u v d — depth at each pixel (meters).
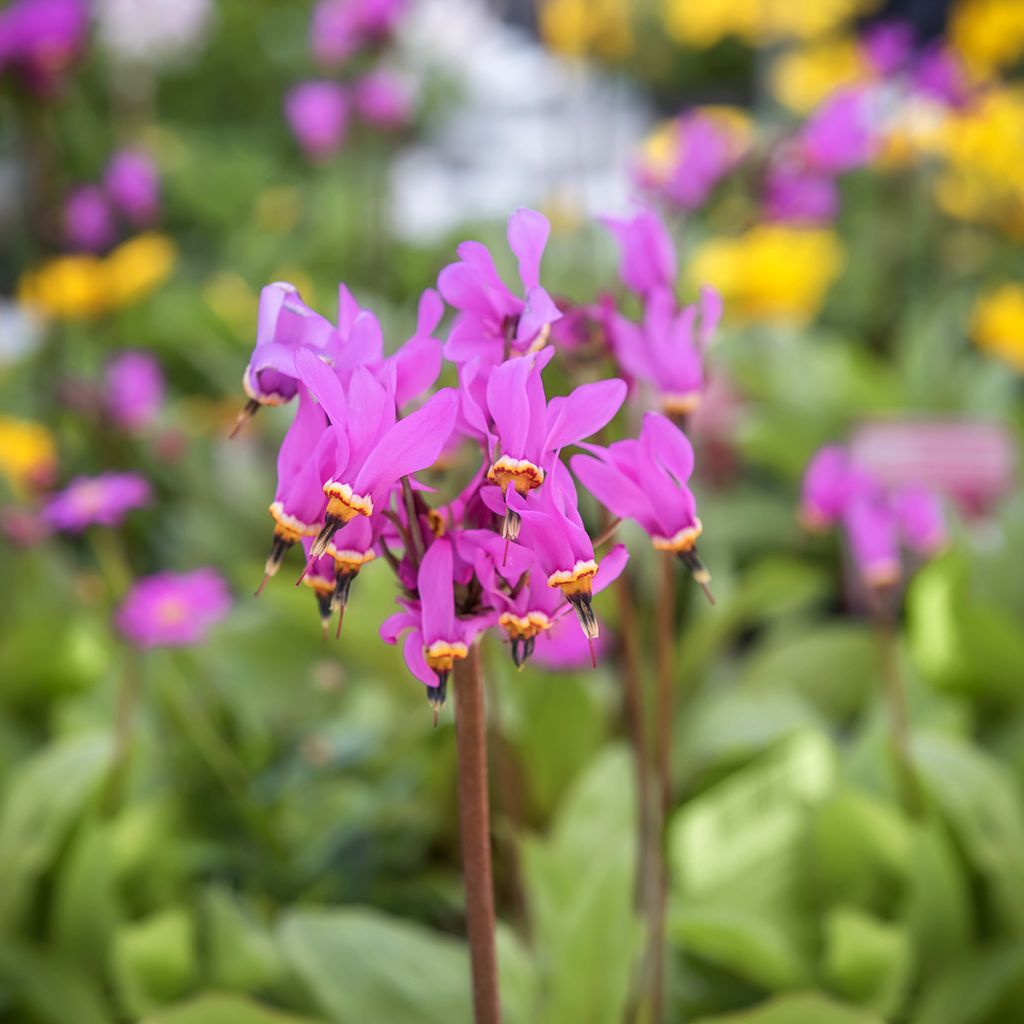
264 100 2.46
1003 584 0.75
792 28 1.59
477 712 0.38
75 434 1.06
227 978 0.54
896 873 0.56
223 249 1.76
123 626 0.60
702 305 0.44
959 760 0.55
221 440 1.02
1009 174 1.20
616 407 0.35
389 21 1.10
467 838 0.38
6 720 0.72
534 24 3.15
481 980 0.39
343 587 0.36
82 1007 0.54
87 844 0.56
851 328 1.39
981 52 1.28
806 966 0.54
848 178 1.43
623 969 0.48
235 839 0.63
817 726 0.66
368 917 0.51
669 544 0.38
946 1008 0.53
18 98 1.04
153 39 1.77
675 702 0.71
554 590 0.36
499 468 0.35
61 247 1.14
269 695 0.75
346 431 0.35
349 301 0.37
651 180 0.89
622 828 0.55
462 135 2.33
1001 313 1.01
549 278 1.05
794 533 0.98
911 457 0.74
